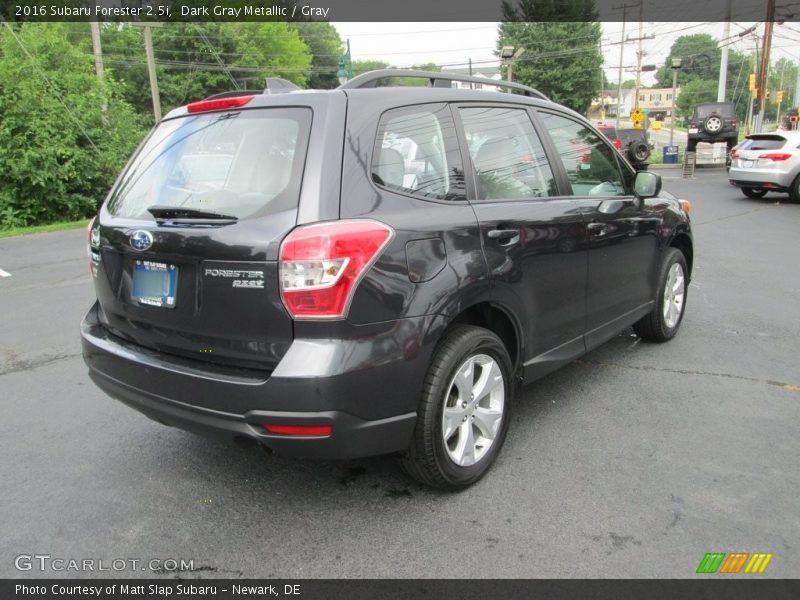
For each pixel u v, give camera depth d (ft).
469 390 9.88
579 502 9.77
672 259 16.43
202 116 10.19
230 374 8.45
